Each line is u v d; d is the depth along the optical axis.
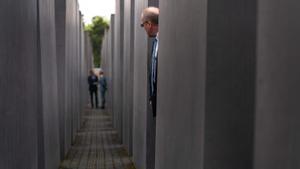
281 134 2.47
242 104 3.04
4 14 3.71
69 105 11.47
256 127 2.82
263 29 2.73
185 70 3.64
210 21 3.01
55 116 8.02
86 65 29.62
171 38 4.27
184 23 3.68
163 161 4.71
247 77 3.03
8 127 3.84
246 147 3.04
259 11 2.82
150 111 6.68
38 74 5.98
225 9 3.01
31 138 5.03
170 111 4.30
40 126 6.04
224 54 3.02
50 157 7.02
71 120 12.31
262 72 2.73
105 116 22.91
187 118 3.55
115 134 15.23
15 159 4.12
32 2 5.19
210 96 3.03
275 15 2.55
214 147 3.04
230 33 3.02
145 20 5.50
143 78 7.17
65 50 9.66
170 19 4.33
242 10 3.01
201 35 3.13
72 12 12.98
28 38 4.88
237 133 3.04
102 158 10.05
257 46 2.88
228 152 3.05
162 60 4.84
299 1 2.31
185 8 3.65
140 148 7.62
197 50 3.24
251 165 3.04
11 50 4.00
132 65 9.98
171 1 4.29
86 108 28.31
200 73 3.15
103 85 27.75
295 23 2.35
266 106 2.66
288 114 2.41
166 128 4.53
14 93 4.12
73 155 10.55
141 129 7.46
